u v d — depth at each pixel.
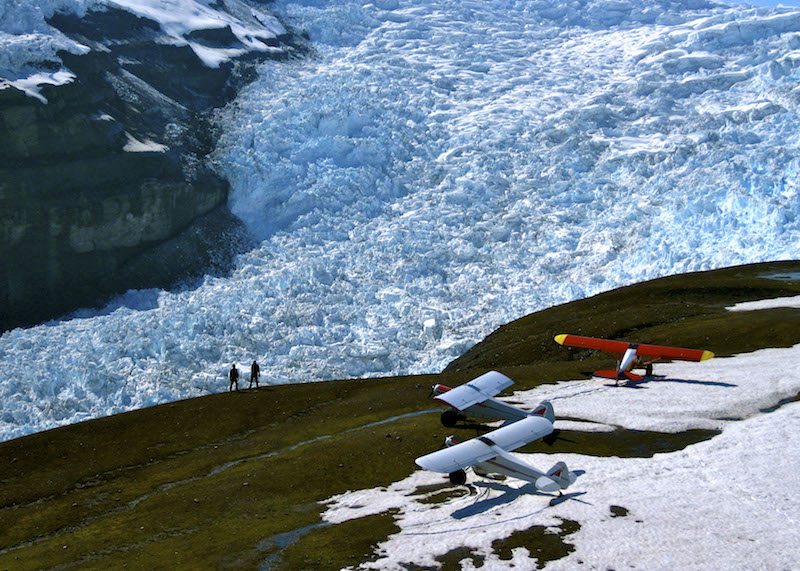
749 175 100.12
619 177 118.94
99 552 24.30
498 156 126.81
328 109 128.50
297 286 97.44
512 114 139.25
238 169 117.69
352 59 162.00
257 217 116.69
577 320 62.75
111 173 106.19
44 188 99.81
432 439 31.33
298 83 143.25
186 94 131.62
